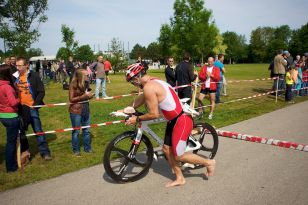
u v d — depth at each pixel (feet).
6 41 58.03
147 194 12.98
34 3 61.26
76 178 14.83
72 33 81.10
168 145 13.50
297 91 43.39
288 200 12.07
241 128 23.99
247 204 11.84
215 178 14.38
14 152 15.83
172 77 27.04
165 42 181.27
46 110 34.40
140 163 14.47
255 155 17.34
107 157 13.46
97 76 41.65
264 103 36.99
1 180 14.70
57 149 19.84
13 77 16.75
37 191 13.48
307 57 46.98
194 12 160.04
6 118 15.33
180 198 12.51
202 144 16.28
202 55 165.27
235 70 148.77
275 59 41.52
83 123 18.58
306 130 22.95
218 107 34.22
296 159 16.58
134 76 12.89
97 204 12.19
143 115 13.06
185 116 13.17
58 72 78.33
